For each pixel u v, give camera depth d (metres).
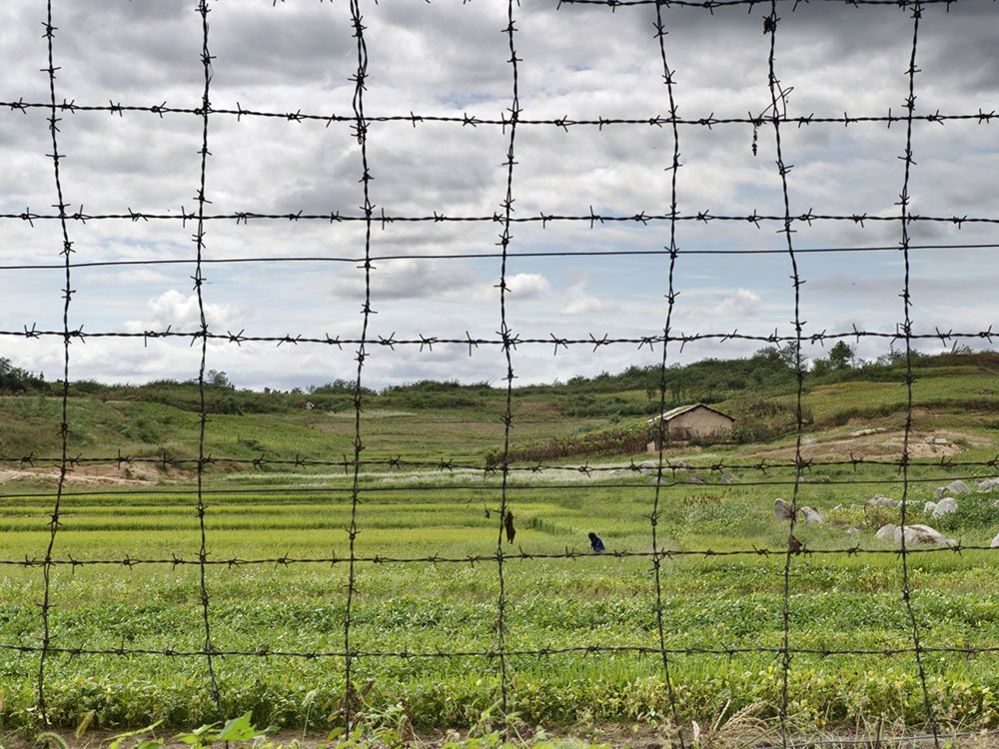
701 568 21.00
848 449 63.62
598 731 8.30
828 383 88.75
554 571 20.91
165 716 8.95
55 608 16.02
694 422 70.44
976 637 12.60
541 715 9.04
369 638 11.73
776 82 6.23
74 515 40.75
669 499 42.44
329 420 125.81
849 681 8.96
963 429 69.75
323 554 25.81
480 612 15.01
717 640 11.93
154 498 49.56
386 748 6.75
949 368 92.31
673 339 6.31
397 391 150.88
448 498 49.34
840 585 18.75
